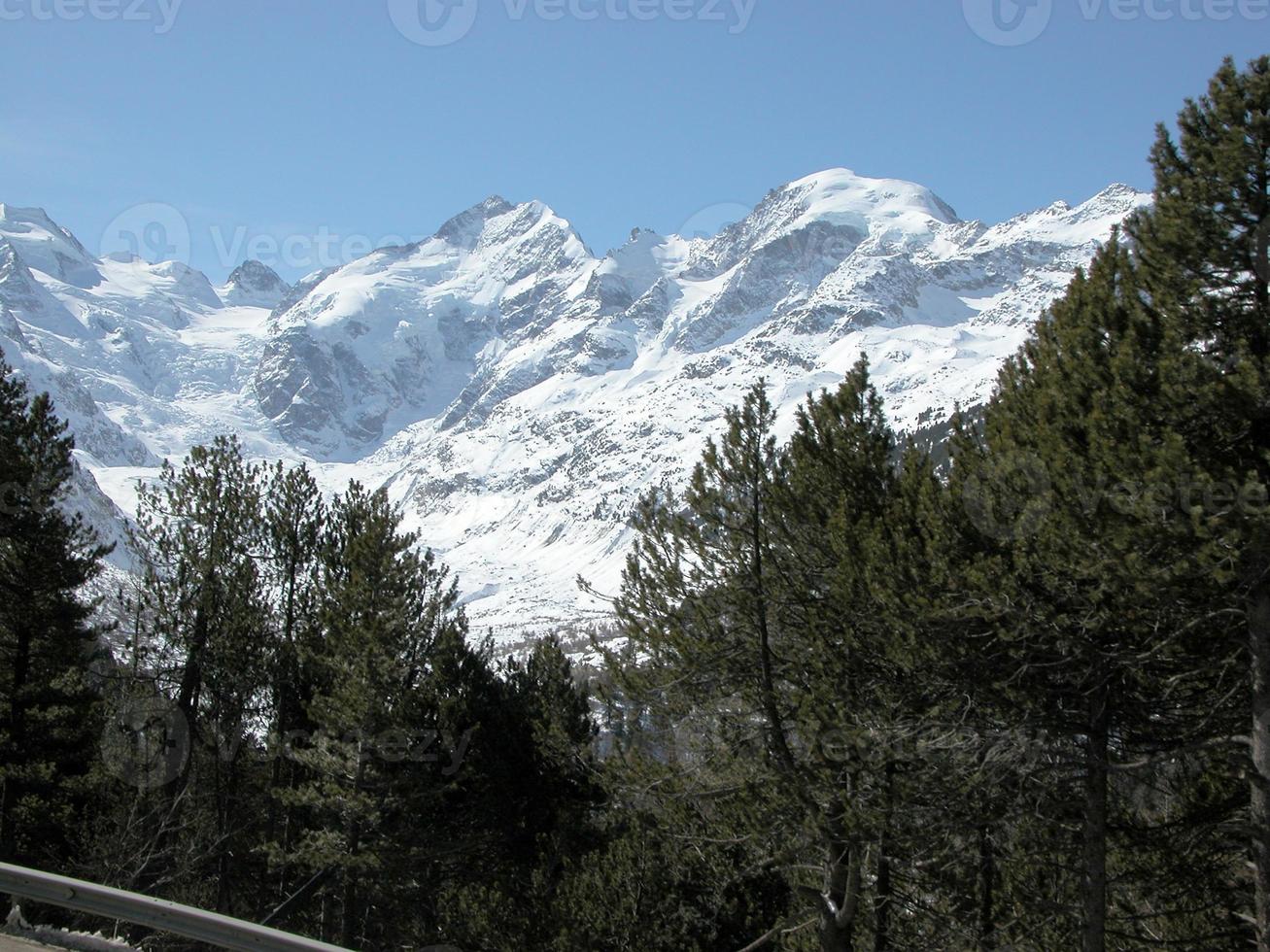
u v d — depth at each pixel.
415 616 27.95
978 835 18.33
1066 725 17.23
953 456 18.84
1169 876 18.12
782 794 19.16
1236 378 15.39
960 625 17.20
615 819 26.09
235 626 29.27
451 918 26.44
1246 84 16.42
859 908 20.03
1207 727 17.44
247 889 31.23
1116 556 15.66
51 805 29.48
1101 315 17.03
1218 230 16.22
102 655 32.53
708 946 24.44
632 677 20.89
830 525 18.34
